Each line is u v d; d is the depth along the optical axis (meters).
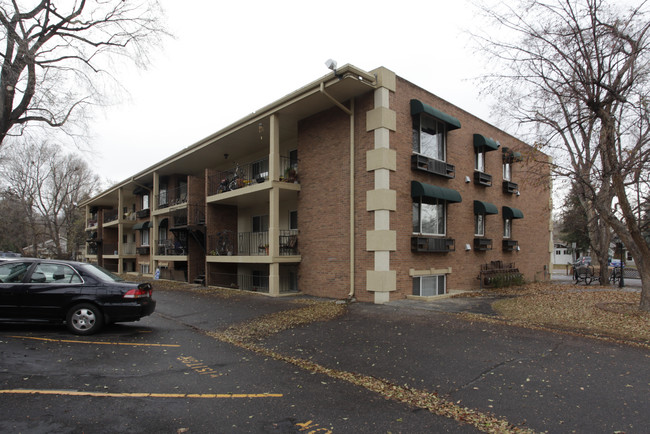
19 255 40.09
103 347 6.87
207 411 4.28
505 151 18.08
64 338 7.40
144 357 6.35
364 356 6.40
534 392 4.79
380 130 11.84
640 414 4.16
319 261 13.59
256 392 4.88
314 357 6.43
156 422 3.98
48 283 7.76
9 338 7.30
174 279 21.95
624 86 9.36
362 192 12.26
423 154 13.45
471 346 6.76
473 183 16.14
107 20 11.58
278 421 4.05
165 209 21.83
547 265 22.03
